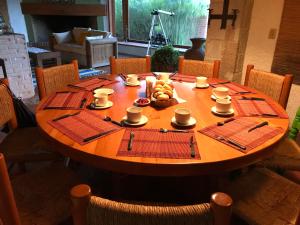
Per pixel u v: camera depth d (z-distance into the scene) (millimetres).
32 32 6926
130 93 1670
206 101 1547
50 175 1268
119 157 956
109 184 1841
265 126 1217
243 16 2553
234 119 1288
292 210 1091
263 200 1146
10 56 3318
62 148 1059
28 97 3670
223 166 966
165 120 1272
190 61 2352
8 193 775
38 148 1501
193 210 586
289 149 1554
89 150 999
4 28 3496
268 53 2641
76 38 6184
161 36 5750
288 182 1261
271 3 2482
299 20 2314
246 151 1011
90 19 7027
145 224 604
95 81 1927
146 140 1074
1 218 815
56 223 1025
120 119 1272
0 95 1527
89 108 1408
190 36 5516
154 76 2094
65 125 1196
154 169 936
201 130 1169
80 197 595
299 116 1770
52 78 1905
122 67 2363
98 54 5512
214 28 2785
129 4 6465
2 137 2482
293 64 2461
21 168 1796
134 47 6301
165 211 586
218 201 566
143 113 1353
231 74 2803
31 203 1093
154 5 5949
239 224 1430
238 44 2660
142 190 1691
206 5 5020
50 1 6609
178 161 940
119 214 600
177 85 1876
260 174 1320
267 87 1854
